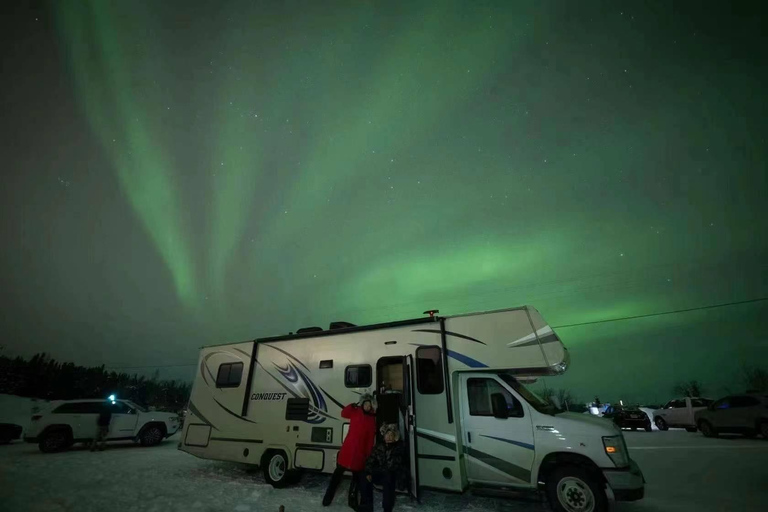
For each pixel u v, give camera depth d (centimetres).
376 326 695
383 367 676
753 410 1320
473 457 574
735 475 763
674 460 961
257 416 768
